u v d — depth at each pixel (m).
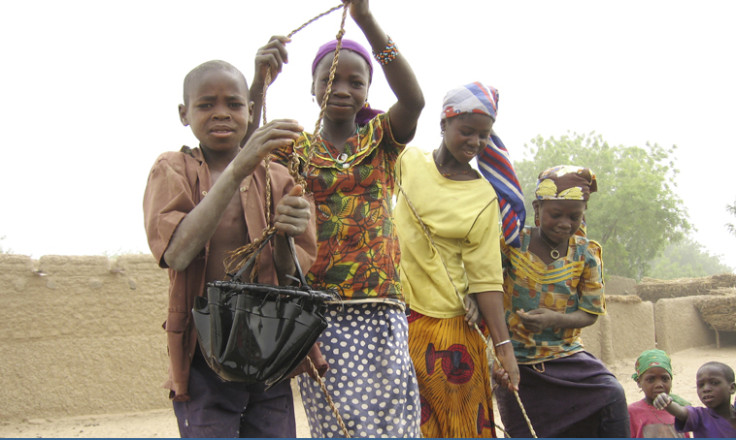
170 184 2.92
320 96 3.84
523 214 4.78
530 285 4.91
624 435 4.77
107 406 11.82
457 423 4.36
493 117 4.32
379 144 3.85
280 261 2.94
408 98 3.75
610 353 18.22
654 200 45.59
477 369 4.44
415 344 4.40
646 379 6.13
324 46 3.86
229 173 2.67
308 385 3.63
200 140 3.07
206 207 2.70
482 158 4.80
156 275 12.54
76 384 11.65
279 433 3.07
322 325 2.54
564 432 4.84
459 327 4.41
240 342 2.43
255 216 3.01
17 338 11.29
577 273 4.93
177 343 2.86
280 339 2.44
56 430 10.64
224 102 3.02
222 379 2.84
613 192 47.00
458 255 4.48
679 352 22.78
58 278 11.73
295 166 2.83
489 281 4.38
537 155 50.62
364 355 3.59
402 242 4.50
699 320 24.31
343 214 3.71
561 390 4.82
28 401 11.25
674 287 30.62
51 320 11.59
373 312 3.67
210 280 2.96
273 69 3.41
